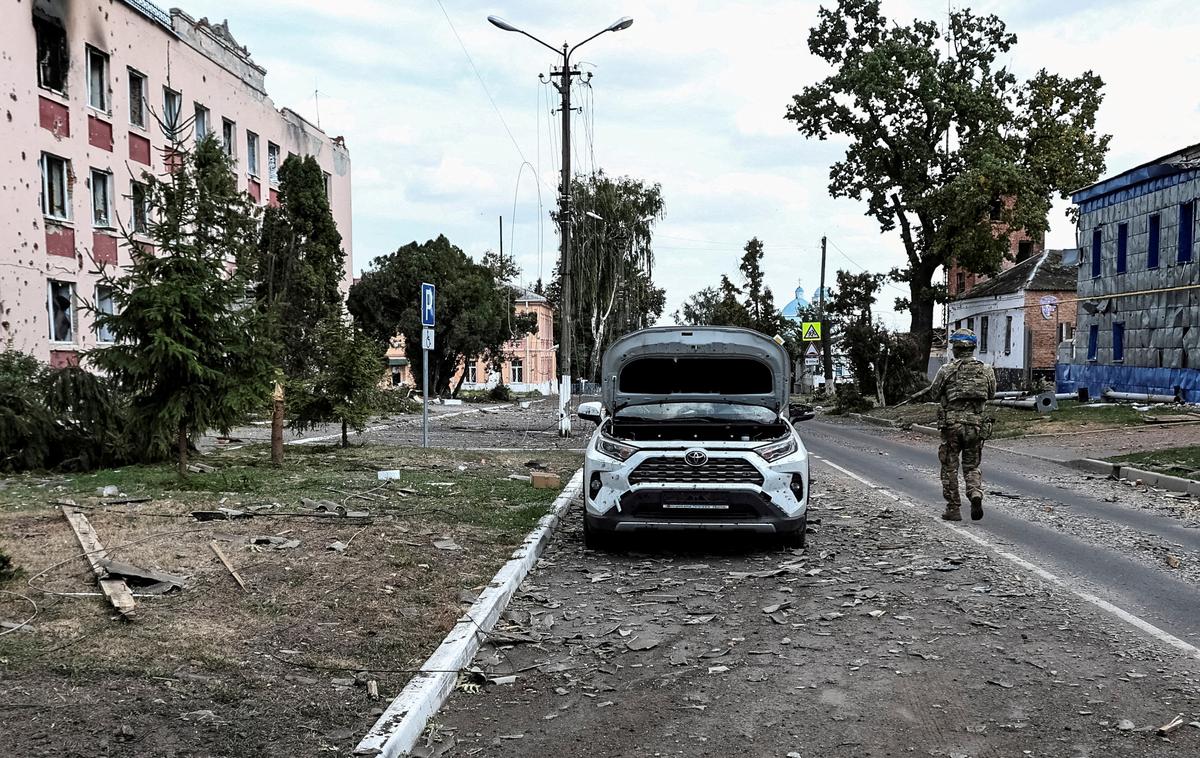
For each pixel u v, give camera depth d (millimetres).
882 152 36562
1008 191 33156
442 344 47188
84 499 9484
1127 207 27500
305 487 10734
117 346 10695
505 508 9992
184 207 10906
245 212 11984
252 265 11445
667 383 10625
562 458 15930
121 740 3752
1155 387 25734
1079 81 35156
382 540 7836
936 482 13469
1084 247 30516
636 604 6496
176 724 3943
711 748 3996
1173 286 24875
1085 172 35031
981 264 35062
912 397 35375
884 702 4527
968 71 35656
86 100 22344
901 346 37094
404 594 6191
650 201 55344
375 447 16500
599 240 52719
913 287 38625
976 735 4105
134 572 6094
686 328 10141
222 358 11094
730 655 5320
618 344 10297
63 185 21719
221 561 6805
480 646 5438
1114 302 28125
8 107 19500
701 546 8594
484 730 4219
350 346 16062
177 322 10438
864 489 12625
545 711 4453
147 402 10930
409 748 3984
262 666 4715
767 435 9180
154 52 25250
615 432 9180
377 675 4672
